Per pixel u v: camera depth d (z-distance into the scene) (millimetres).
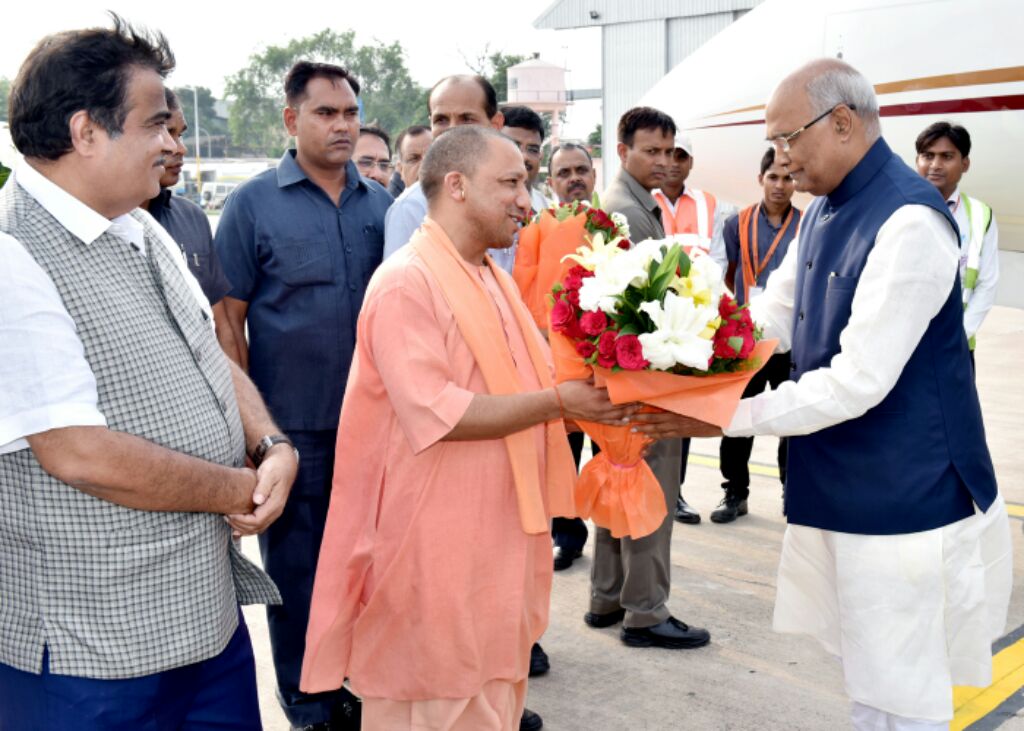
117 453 1618
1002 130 6273
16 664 1707
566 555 4625
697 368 2232
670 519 3715
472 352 2232
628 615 3787
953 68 6371
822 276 2520
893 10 6629
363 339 2268
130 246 1772
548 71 31891
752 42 7762
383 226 3295
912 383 2395
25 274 1577
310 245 3115
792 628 2744
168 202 3014
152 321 1768
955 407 2424
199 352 1888
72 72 1621
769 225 5586
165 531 1753
